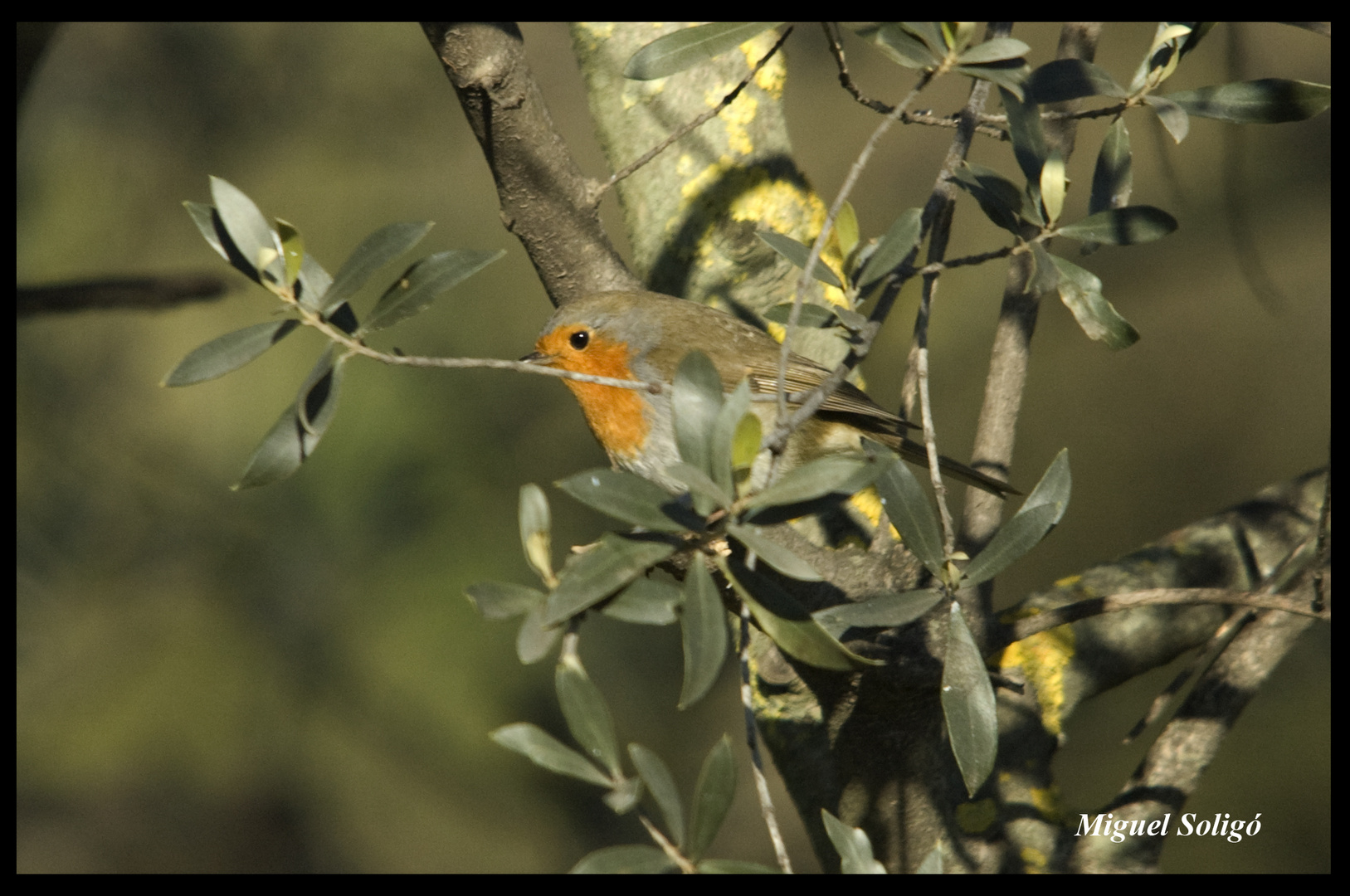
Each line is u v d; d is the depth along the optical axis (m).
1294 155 12.94
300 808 11.91
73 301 5.17
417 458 10.42
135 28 10.41
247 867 11.84
